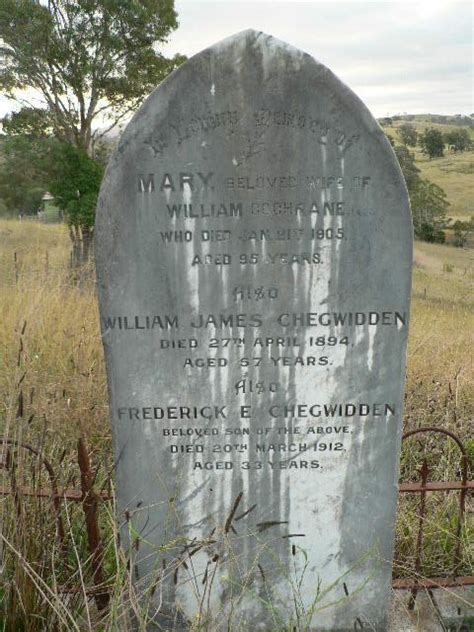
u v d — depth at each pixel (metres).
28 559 2.44
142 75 11.63
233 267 2.20
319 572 2.62
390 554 2.59
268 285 2.22
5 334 4.73
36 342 4.78
